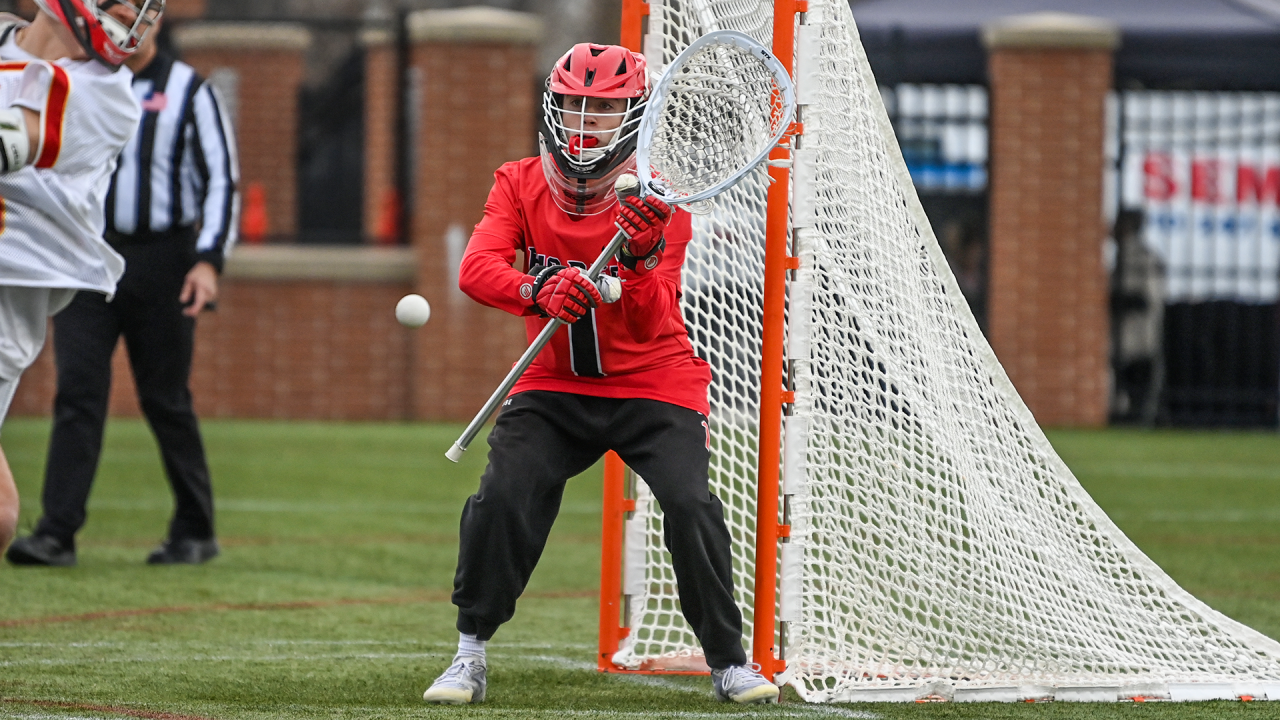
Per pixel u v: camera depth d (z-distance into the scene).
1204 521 33.66
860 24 59.69
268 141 66.69
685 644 17.77
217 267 23.89
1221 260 63.19
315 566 25.41
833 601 15.99
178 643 18.23
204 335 57.38
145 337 23.88
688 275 17.64
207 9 99.69
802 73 15.22
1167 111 62.16
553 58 102.25
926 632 15.98
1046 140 58.62
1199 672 16.22
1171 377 63.62
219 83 66.62
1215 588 24.39
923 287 16.42
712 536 14.52
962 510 16.05
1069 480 16.56
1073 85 58.44
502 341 57.75
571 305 13.93
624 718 14.19
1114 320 62.62
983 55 59.94
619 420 14.79
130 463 41.28
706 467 14.78
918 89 61.22
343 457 44.66
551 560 27.34
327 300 57.75
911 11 59.88
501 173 15.09
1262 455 50.38
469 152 57.34
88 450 23.94
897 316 16.02
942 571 15.95
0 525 13.14
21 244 13.55
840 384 15.79
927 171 61.62
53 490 23.81
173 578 23.34
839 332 15.78
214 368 57.50
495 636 19.61
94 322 23.61
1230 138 62.41
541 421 14.85
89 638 18.39
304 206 66.25
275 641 18.56
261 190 64.62
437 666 17.09
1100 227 58.84
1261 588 24.42
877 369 15.88
